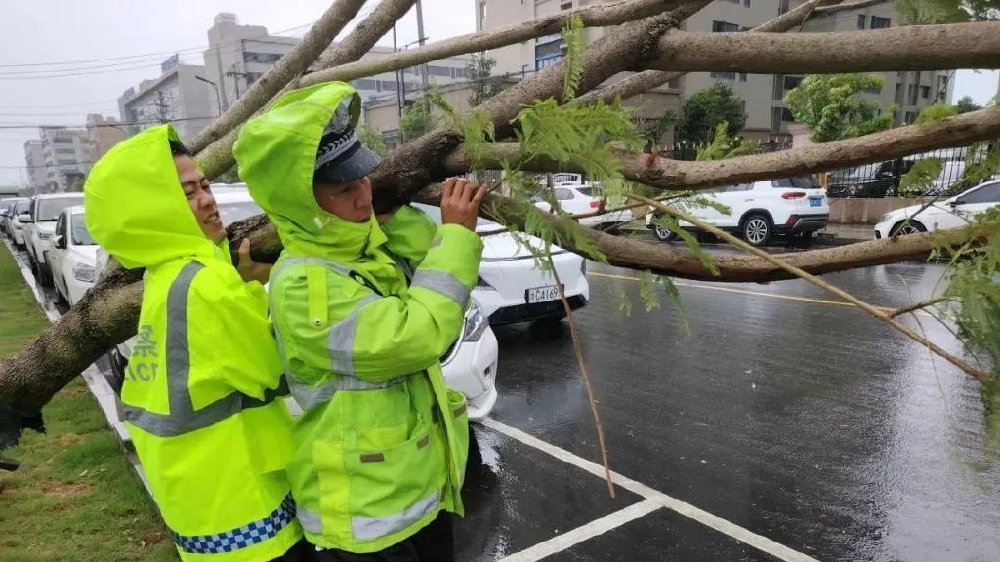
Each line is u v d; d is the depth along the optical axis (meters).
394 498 1.48
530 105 1.46
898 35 1.08
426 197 1.69
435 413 1.65
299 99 1.47
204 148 2.51
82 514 3.37
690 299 8.71
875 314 1.22
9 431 2.25
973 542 3.10
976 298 1.10
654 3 1.29
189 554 1.54
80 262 7.50
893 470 3.80
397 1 2.24
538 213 1.41
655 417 4.73
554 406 5.03
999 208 1.17
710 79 27.17
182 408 1.45
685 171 1.30
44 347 2.15
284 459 1.59
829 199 17.00
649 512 3.45
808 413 4.70
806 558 3.02
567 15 1.56
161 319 1.47
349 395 1.47
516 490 3.74
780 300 8.39
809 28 3.56
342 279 1.44
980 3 1.08
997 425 1.11
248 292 1.54
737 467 3.91
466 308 1.50
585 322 7.65
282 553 1.56
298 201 1.38
